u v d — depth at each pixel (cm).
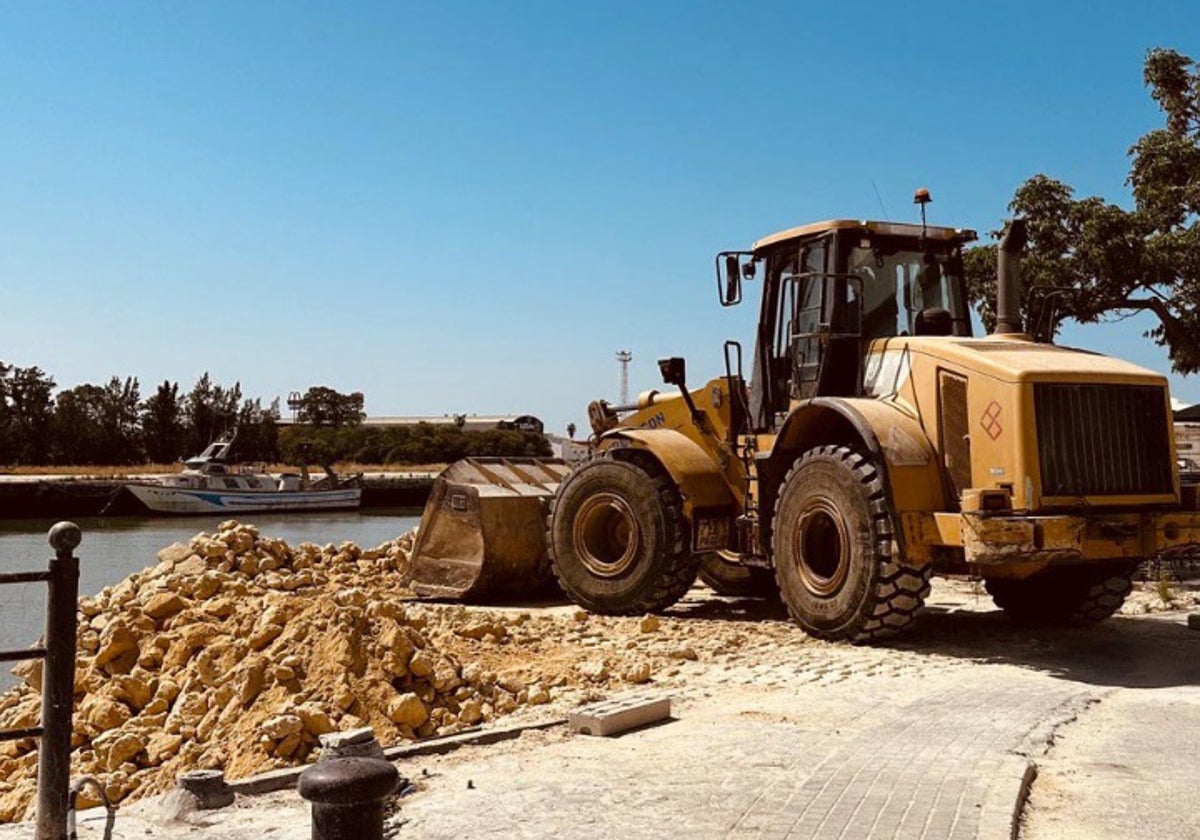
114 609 980
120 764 745
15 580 448
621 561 1151
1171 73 1711
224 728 742
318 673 759
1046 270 1642
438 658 795
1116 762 595
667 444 1152
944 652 942
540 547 1286
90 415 8200
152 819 511
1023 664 892
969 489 906
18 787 749
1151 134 1716
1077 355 957
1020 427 869
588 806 516
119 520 4788
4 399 7994
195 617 898
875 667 873
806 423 1038
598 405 1400
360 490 5769
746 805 511
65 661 459
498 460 1374
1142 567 1473
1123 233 1625
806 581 1002
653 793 535
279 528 4159
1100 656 933
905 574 930
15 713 851
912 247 1093
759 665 886
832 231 1058
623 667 877
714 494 1135
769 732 654
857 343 1046
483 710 759
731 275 1125
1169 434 918
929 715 695
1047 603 1091
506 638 953
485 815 505
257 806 531
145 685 836
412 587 1300
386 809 514
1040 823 497
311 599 857
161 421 8406
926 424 949
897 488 916
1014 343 989
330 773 384
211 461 5691
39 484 4953
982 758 582
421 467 8125
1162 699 762
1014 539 842
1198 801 527
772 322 1144
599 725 657
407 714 730
